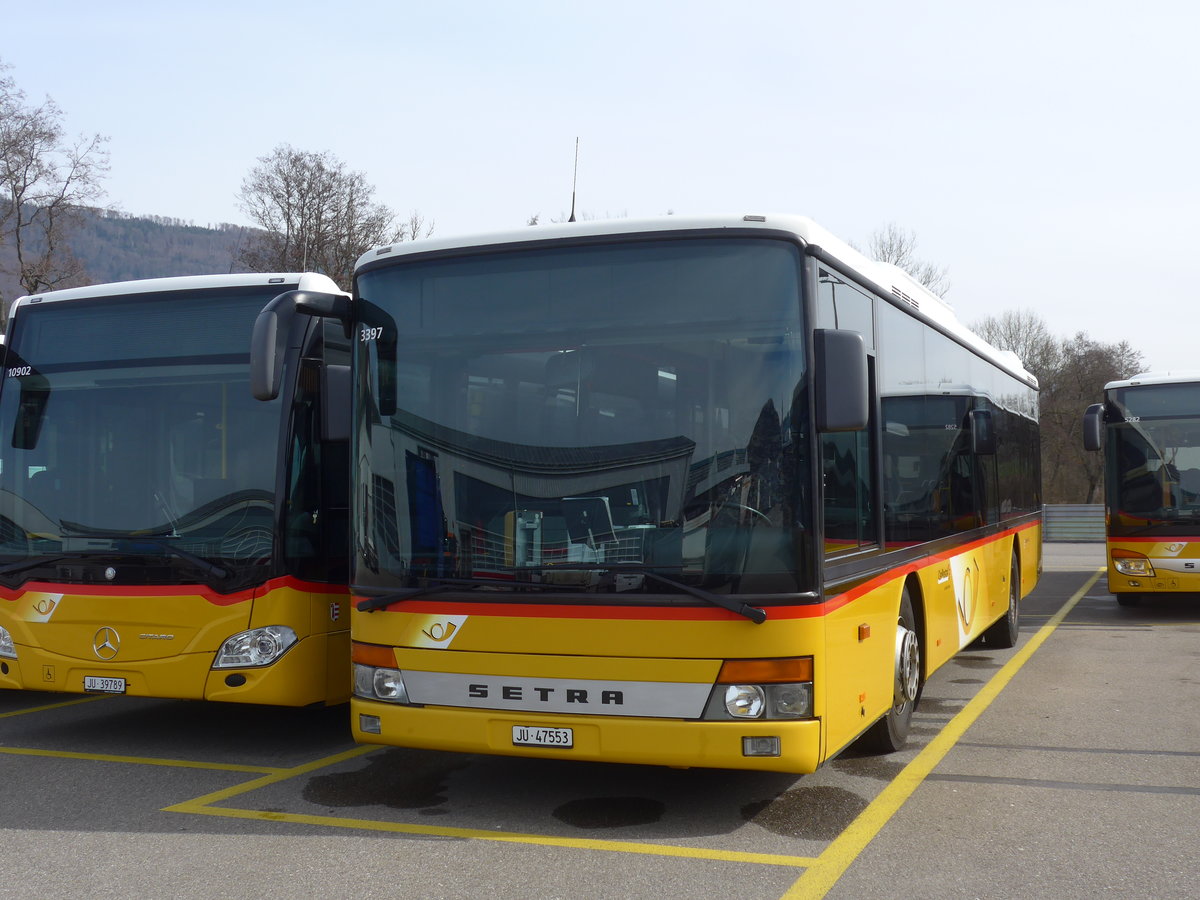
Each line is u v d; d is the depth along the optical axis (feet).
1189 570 48.78
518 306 19.04
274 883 16.10
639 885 15.90
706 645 17.34
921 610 25.52
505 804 20.25
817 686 17.42
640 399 18.22
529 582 18.22
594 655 17.78
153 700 31.94
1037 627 47.65
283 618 23.49
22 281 121.19
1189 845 17.61
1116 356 184.24
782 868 16.58
